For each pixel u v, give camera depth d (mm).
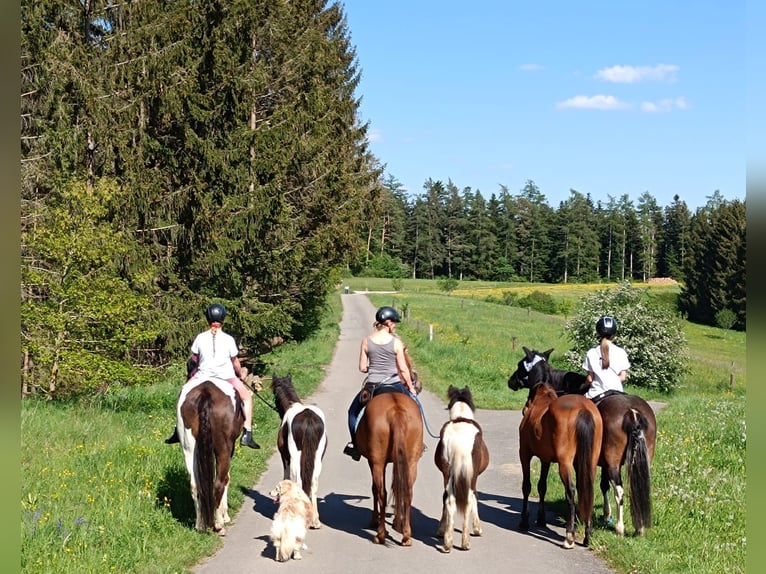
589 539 8242
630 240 143250
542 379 9758
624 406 8609
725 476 11070
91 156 21688
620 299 31344
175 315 22594
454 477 7984
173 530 8258
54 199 17578
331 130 31266
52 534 7434
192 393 8547
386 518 9516
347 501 10492
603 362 9383
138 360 23266
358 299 73750
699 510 9234
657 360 29547
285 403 9570
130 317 16703
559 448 8328
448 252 144375
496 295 92312
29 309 15617
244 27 23891
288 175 27641
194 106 22281
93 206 16609
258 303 24594
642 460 8273
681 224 139625
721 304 73062
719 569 7141
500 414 19891
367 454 8477
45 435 12242
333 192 31391
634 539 8188
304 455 8648
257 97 26766
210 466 8234
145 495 9211
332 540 8461
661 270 145250
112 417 14602
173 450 11805
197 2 23422
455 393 8648
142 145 22094
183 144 22938
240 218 23047
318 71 29094
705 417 18641
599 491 10992
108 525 8008
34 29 19500
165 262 22469
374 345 9031
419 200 146000
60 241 15852
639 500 8180
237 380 9281
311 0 33781
